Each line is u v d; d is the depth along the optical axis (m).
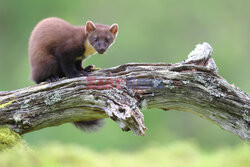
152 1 31.64
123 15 31.50
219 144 27.80
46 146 10.77
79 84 9.88
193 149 12.04
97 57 28.70
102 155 11.20
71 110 10.05
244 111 10.22
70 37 12.73
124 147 26.70
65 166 8.37
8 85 30.03
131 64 10.43
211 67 10.88
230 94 10.27
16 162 7.39
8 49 30.72
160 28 31.59
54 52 12.48
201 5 31.97
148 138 28.31
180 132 29.39
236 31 32.34
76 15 31.38
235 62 31.89
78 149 10.95
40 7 30.94
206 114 10.51
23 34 30.77
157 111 29.77
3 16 30.73
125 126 9.26
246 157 9.31
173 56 31.03
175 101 10.35
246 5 32.12
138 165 10.26
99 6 31.47
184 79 10.16
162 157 11.28
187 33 31.75
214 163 9.68
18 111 9.90
